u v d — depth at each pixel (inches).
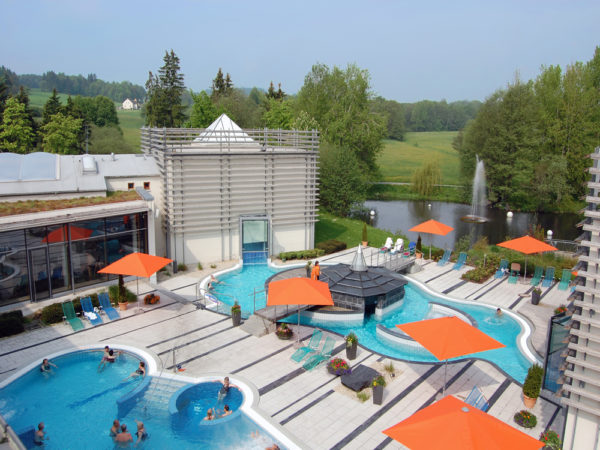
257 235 1270.9
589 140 2581.2
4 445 452.4
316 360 743.7
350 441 558.6
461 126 6914.4
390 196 2974.9
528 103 2485.2
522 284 1158.3
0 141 2325.3
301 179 1328.7
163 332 850.1
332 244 1435.8
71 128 2299.5
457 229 2103.8
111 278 1058.1
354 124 2691.9
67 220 936.3
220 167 1209.4
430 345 623.5
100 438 565.9
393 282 997.8
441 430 438.0
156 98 3265.3
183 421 598.9
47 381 693.3
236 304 887.1
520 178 2447.1
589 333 464.4
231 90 4060.0
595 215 451.8
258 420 594.2
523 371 752.3
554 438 527.5
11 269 889.5
